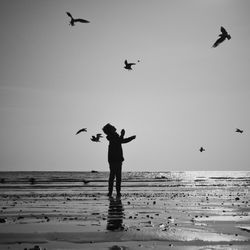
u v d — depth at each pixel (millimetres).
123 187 40594
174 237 8016
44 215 12219
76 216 11953
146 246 7059
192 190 32219
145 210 13906
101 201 18234
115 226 9680
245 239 7816
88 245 7148
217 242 7504
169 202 17828
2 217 11711
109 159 22016
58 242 7480
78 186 42000
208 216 12016
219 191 30156
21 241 7590
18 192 27688
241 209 14430
